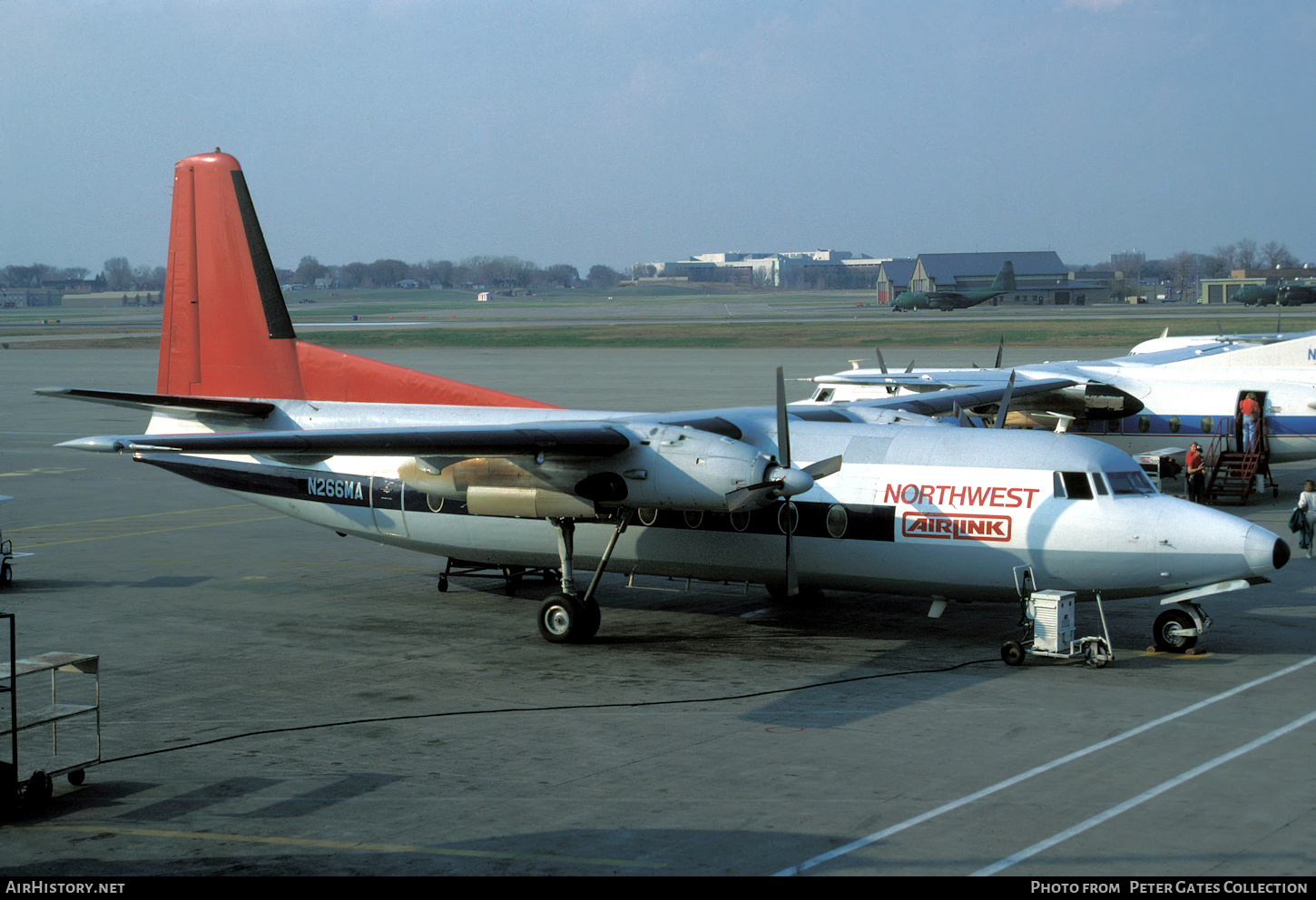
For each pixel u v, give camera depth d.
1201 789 12.43
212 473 23.67
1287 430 31.83
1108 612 21.41
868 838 11.23
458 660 18.39
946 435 19.33
